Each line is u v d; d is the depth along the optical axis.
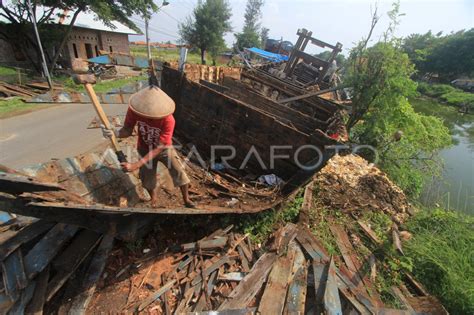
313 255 3.77
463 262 4.36
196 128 5.20
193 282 3.02
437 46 48.41
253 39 44.16
